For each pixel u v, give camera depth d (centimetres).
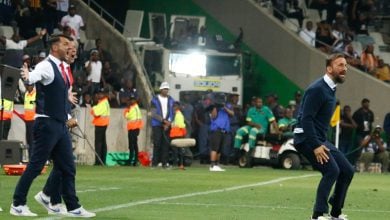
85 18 9081
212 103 7769
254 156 8006
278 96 9394
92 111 7625
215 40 8812
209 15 9606
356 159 8281
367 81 9075
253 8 9506
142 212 3725
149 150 8031
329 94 3338
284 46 9381
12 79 3931
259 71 9462
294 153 7838
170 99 7481
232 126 8181
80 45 8500
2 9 8588
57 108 3362
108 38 8950
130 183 5456
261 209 4009
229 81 8669
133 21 9381
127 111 7738
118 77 8612
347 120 8294
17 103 7238
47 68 3347
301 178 6366
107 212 3684
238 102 8625
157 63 8650
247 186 5412
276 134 8031
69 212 3441
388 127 8512
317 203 3309
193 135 8294
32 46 8181
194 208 3966
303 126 3316
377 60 9538
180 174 6550
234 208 4019
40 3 8688
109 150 7869
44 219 3322
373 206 4334
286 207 4128
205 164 8244
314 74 9262
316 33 9700
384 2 10450
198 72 8581
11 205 3628
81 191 4766
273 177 6438
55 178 3453
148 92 8462
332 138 8300
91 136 7769
